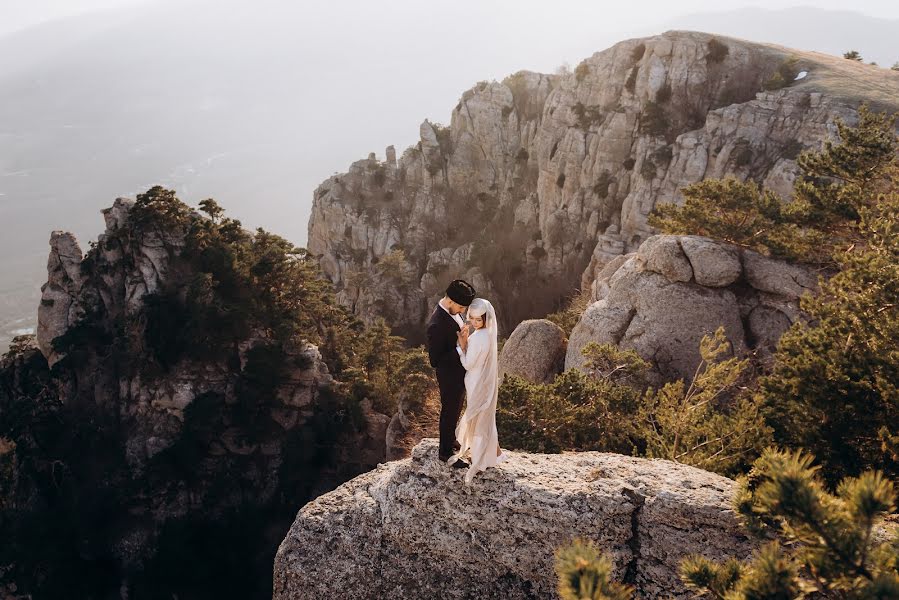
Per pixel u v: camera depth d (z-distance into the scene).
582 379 20.64
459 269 110.00
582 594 4.32
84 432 64.62
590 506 7.34
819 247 26.00
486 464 7.75
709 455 15.51
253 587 57.53
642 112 85.25
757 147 69.94
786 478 4.95
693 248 25.83
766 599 4.97
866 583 4.75
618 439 19.41
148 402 62.41
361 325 74.50
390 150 126.00
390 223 122.19
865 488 4.73
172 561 56.75
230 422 61.25
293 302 67.25
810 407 14.41
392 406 62.69
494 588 7.45
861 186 27.23
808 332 16.70
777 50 84.44
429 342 7.29
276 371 59.28
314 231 129.75
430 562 7.77
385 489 8.26
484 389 7.34
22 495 63.50
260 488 60.97
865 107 28.80
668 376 24.36
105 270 67.31
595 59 94.25
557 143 98.12
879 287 15.10
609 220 89.31
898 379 13.70
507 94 118.44
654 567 7.04
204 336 59.88
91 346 66.81
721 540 6.97
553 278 96.19
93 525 59.72
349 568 7.93
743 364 18.14
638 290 26.48
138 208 64.94
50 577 58.25
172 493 59.84
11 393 68.44
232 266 64.06
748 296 25.30
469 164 121.38
